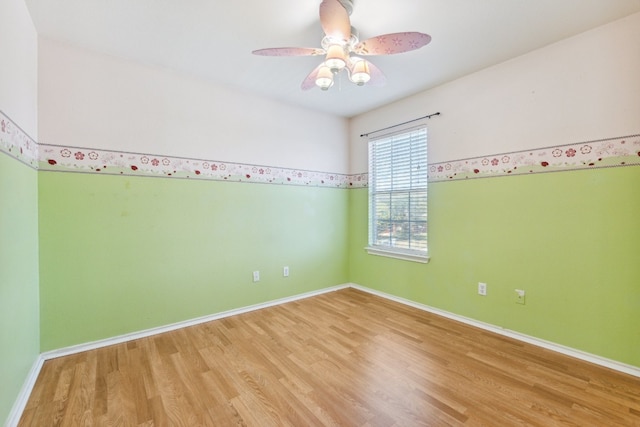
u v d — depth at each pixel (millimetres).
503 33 2184
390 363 2174
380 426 1558
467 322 2902
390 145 3682
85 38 2246
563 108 2285
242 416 1638
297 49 1841
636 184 1995
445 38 2242
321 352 2344
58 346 2281
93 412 1665
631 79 1999
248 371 2076
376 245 3883
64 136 2299
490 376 2000
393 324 2889
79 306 2365
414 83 3037
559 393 1813
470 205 2863
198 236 2943
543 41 2295
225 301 3123
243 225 3242
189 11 1942
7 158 1584
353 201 4160
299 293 3717
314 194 3848
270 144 3438
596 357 2158
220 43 2330
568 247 2281
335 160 4059
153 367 2129
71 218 2328
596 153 2143
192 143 2898
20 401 1690
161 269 2740
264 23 2072
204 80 2957
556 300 2344
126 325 2570
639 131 1978
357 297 3750
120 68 2531
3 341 1497
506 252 2619
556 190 2332
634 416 1611
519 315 2547
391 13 1943
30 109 2014
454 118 2969
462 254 2936
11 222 1642
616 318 2078
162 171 2734
